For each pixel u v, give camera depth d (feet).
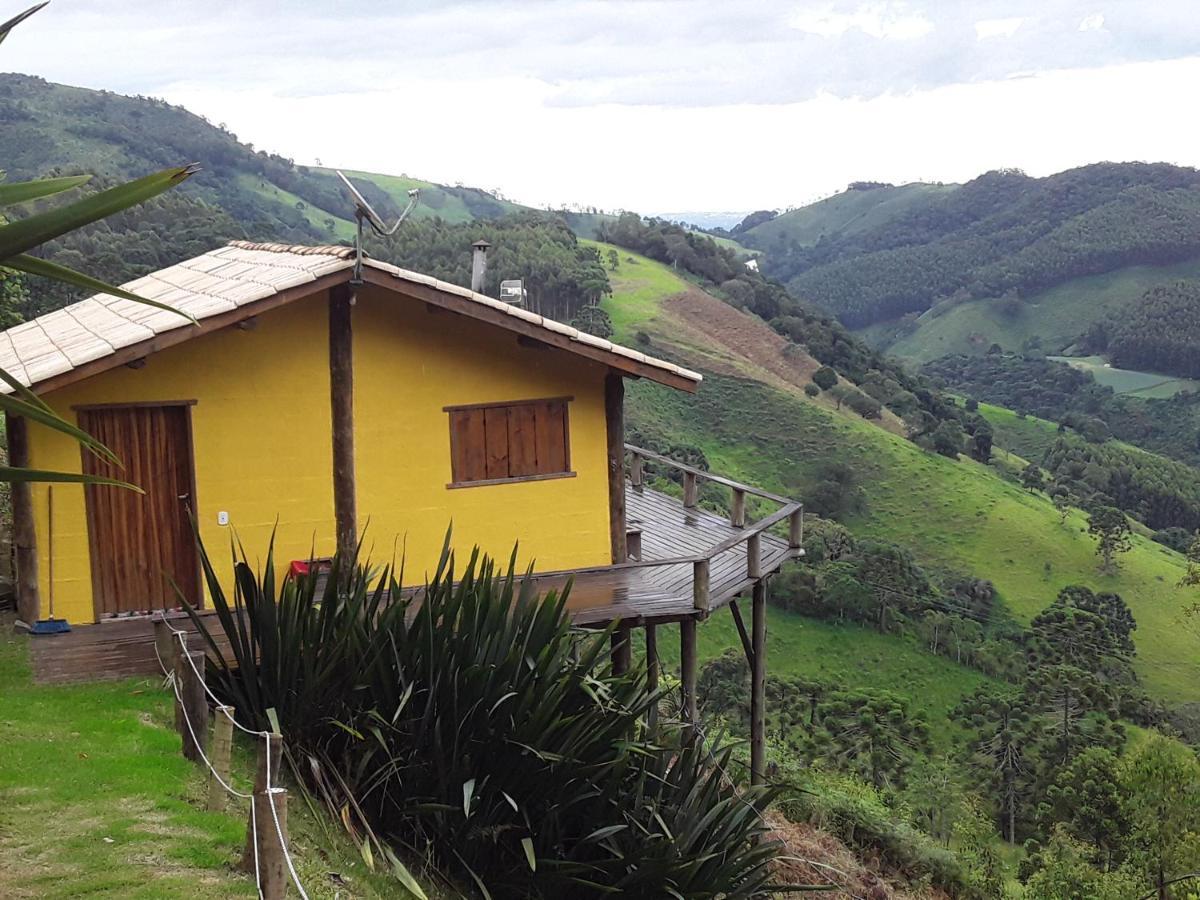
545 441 38.24
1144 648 203.82
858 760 116.16
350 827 22.02
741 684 130.00
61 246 143.84
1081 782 96.22
